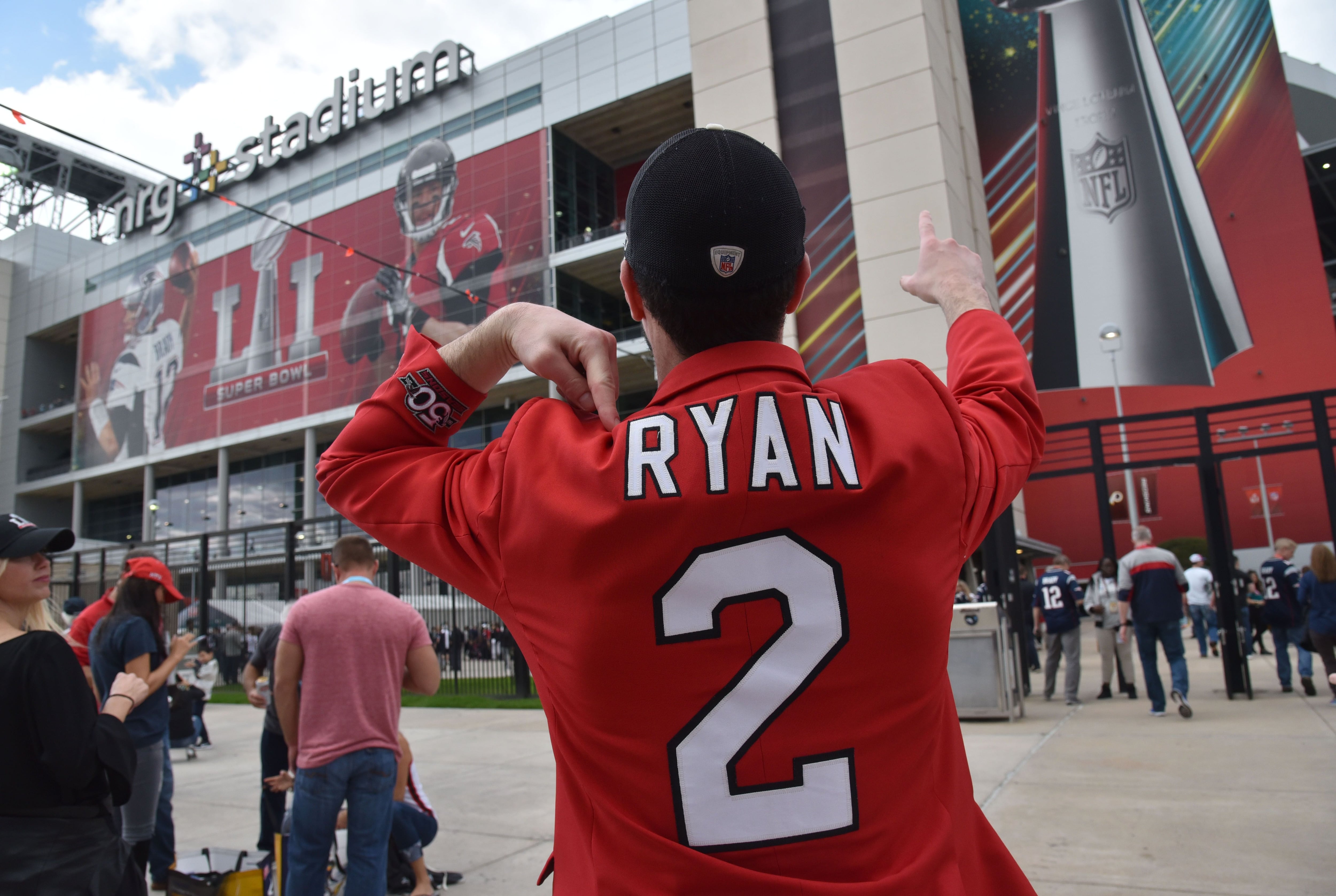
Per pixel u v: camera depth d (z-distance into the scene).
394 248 38.34
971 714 7.51
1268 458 25.95
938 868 0.71
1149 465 8.91
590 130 36.50
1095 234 28.67
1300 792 4.56
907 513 0.73
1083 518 27.83
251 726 10.52
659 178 0.82
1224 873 3.47
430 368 0.93
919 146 23.36
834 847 0.68
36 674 2.02
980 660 7.55
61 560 20.73
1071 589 8.43
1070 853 3.81
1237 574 9.54
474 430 36.62
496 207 36.16
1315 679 9.30
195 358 44.19
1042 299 28.92
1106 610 8.71
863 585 0.70
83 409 49.12
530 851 4.40
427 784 6.09
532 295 34.31
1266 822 4.08
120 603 3.63
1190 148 28.11
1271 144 27.33
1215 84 28.12
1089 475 27.73
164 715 3.63
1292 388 26.12
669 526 0.70
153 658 3.64
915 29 23.84
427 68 38.56
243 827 5.20
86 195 59.91
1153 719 7.13
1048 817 4.38
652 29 34.09
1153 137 28.48
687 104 34.72
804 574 0.70
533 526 0.74
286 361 40.78
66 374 55.38
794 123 24.91
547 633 0.74
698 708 0.69
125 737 2.17
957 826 0.77
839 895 0.65
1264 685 9.08
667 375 0.88
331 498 0.90
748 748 0.68
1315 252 26.38
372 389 37.91
